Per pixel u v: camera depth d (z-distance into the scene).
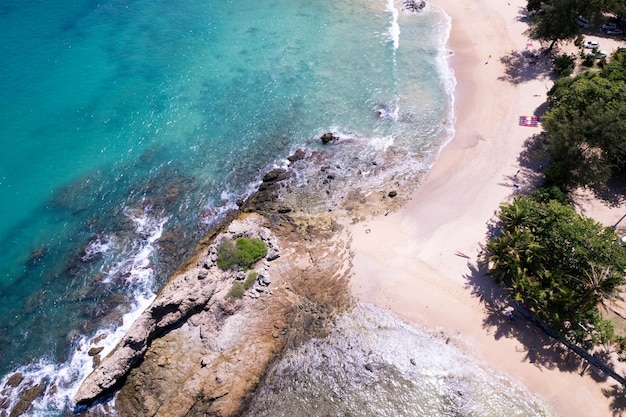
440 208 47.12
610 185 47.81
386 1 80.81
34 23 72.56
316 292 40.78
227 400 34.97
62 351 38.75
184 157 54.56
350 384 35.53
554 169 46.72
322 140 55.88
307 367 36.59
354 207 47.94
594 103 45.44
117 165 53.50
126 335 36.09
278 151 55.06
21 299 42.19
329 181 50.88
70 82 62.94
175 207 49.38
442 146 54.34
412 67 66.12
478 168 51.06
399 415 33.88
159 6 79.31
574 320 35.59
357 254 43.34
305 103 61.09
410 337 37.78
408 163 52.56
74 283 43.31
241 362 36.66
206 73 65.81
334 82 64.12
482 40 69.94
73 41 69.88
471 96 60.69
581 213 44.91
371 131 56.97
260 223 46.09
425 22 74.94
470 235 44.34
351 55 68.75
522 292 37.59
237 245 42.38
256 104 61.09
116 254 45.44
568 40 65.00
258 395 35.50
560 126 45.34
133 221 48.12
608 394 33.94
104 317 40.84
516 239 39.06
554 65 63.06
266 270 41.75
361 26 74.69
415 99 61.00
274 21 76.25
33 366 37.94
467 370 35.81
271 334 38.38
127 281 43.34
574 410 33.41
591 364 35.31
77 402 34.62
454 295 40.06
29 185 51.12
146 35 72.44
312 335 38.34
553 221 39.22
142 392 35.44
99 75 64.44
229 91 63.06
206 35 72.88
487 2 78.12
